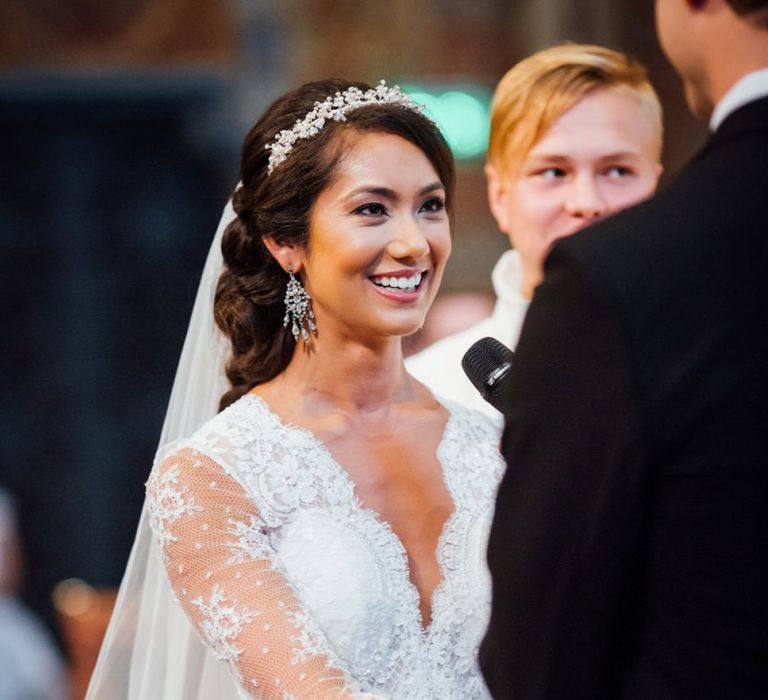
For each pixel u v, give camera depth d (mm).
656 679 2021
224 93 10555
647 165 4348
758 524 1938
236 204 3377
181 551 3070
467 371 3133
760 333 1948
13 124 11398
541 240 4348
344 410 3357
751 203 1993
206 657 3367
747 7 1998
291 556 3123
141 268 11750
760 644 1947
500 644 2113
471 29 10766
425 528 3320
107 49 10234
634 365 1959
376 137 3195
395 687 3143
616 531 1977
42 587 11547
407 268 3170
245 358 3400
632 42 10336
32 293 11672
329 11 10547
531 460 2082
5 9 10062
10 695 7207
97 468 11664
